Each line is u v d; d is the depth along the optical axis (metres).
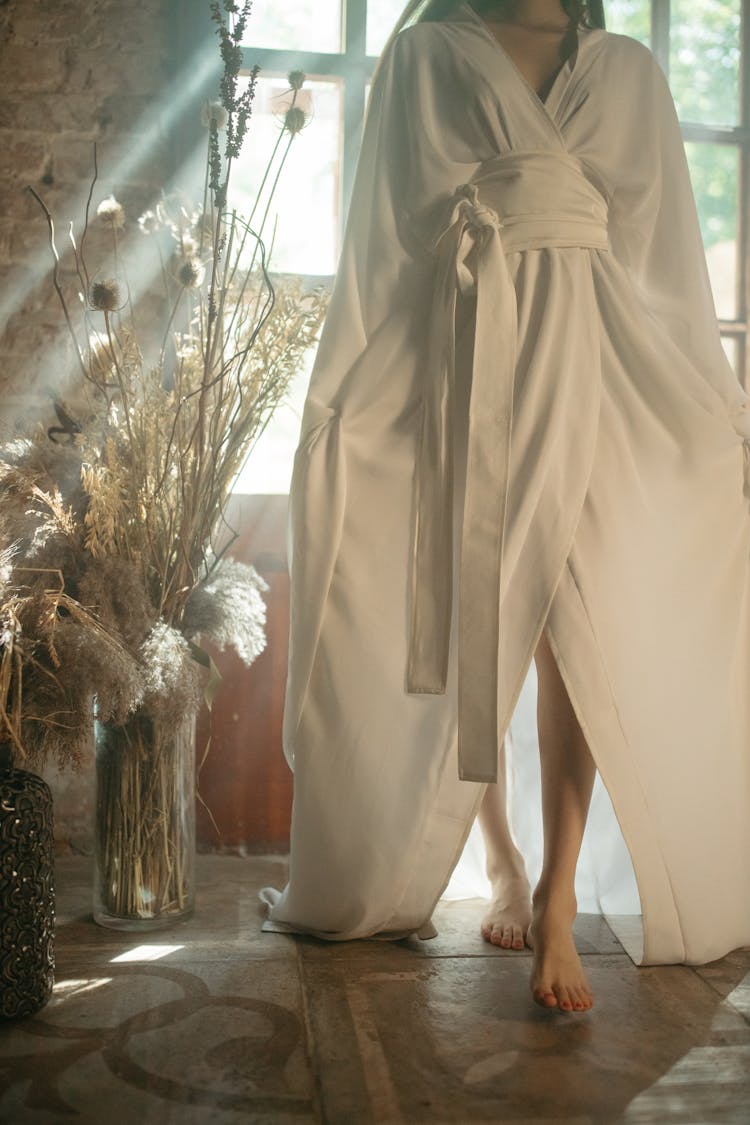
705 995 1.66
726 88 2.64
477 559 1.68
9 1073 1.36
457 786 1.80
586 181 1.88
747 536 1.91
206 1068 1.38
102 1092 1.31
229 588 2.01
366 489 1.87
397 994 1.64
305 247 2.49
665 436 1.84
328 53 2.49
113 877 1.91
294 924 1.88
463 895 2.16
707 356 1.92
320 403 1.89
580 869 2.10
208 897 2.10
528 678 2.15
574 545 1.76
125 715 1.66
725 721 1.83
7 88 2.36
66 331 2.37
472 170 1.87
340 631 1.84
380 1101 1.30
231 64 1.85
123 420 2.00
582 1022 1.55
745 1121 1.28
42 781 1.59
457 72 1.90
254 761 2.41
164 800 1.91
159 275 2.39
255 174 2.47
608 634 1.75
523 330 1.79
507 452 1.70
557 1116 1.28
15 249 2.36
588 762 1.75
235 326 2.17
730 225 2.64
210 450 1.94
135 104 2.40
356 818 1.80
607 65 1.91
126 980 1.67
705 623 1.83
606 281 1.85
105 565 1.75
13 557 1.74
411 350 1.89
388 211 1.94
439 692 1.75
